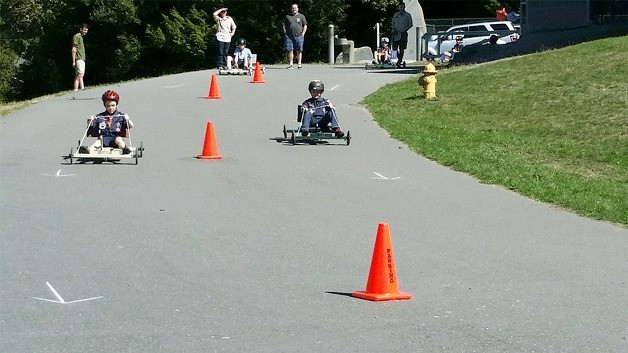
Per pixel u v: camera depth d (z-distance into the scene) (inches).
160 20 2107.5
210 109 1072.8
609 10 1459.2
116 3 2044.8
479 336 346.9
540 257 476.1
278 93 1213.7
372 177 705.6
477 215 583.5
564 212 601.6
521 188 669.3
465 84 1151.0
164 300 390.0
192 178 685.3
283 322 361.1
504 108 1018.7
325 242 498.9
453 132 932.0
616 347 338.0
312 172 719.1
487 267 452.8
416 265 454.6
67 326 356.5
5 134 885.2
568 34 1417.3
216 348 331.6
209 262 453.7
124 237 503.8
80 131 908.0
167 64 2142.0
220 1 2103.8
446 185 683.4
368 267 447.2
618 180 746.8
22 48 2321.6
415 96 1134.4
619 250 495.5
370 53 2108.8
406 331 351.6
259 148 829.2
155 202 599.5
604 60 1128.2
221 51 1504.7
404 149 837.8
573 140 882.8
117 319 364.8
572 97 1010.7
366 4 2335.1
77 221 542.0
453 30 1991.9
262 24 2130.9
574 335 350.6
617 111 943.0
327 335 346.3
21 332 349.7
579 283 426.3
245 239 502.9
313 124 853.2
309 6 2135.8
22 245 484.4
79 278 423.2
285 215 567.2
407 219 565.0
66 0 2143.2
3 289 405.7
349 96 1185.4
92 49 2161.7
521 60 1217.4
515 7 2564.0
